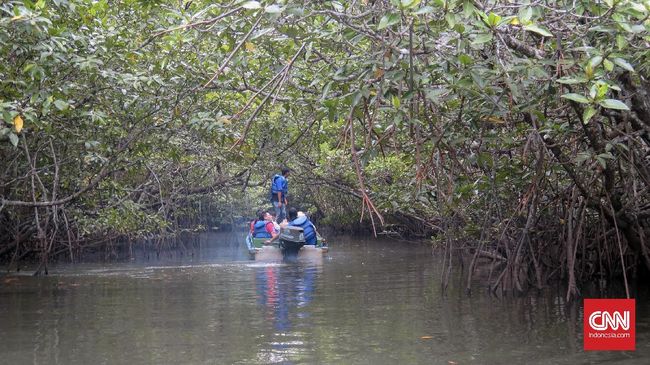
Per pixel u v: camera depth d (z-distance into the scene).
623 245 11.52
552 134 8.61
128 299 10.48
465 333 7.74
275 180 19.19
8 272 14.48
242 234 30.77
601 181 10.03
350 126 6.44
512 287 10.62
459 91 6.79
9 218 15.84
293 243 17.25
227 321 8.57
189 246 22.41
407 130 9.66
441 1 5.83
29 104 9.88
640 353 6.79
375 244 22.02
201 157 16.66
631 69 6.08
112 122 11.88
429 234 21.56
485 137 8.05
